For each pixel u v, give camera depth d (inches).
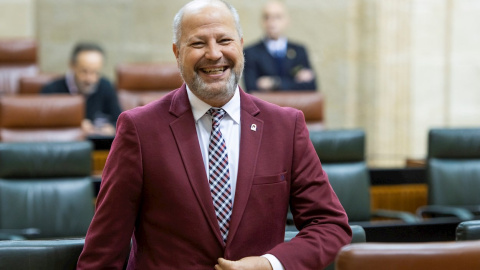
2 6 664.4
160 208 198.1
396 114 655.8
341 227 204.8
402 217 388.5
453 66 639.1
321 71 705.6
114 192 197.3
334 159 381.1
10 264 203.0
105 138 462.3
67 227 354.6
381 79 667.4
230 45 198.8
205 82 198.4
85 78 529.3
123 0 698.8
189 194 197.2
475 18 637.9
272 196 201.3
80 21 693.9
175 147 199.9
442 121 645.3
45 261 205.3
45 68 691.4
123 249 199.3
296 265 194.4
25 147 356.8
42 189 356.2
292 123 208.4
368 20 683.4
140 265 200.7
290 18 705.6
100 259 196.7
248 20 706.8
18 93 557.6
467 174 405.4
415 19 638.5
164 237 198.1
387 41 661.9
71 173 362.0
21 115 450.9
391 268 149.2
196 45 198.1
